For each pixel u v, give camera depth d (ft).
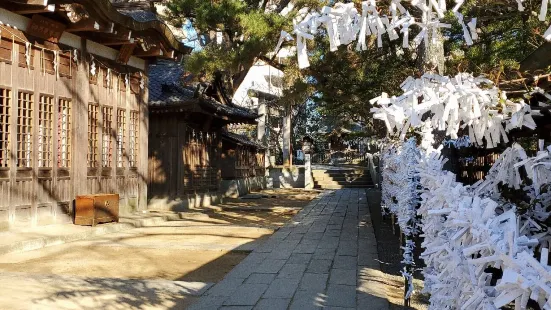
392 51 34.45
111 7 32.48
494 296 6.41
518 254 5.42
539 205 10.43
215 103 56.90
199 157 56.70
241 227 37.86
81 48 35.19
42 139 31.45
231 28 40.14
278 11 52.08
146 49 39.55
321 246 27.81
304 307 15.62
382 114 8.71
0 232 27.78
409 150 17.38
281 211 51.47
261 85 123.24
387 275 20.49
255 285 18.71
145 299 16.71
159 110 48.57
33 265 23.29
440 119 9.20
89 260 24.93
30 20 29.96
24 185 29.86
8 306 15.33
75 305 15.78
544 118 13.75
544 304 5.06
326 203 56.39
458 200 8.07
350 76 38.04
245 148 83.15
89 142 36.55
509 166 10.66
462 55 29.32
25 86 29.91
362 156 131.75
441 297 8.54
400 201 18.17
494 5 19.92
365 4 7.80
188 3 40.27
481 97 9.10
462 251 6.93
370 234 32.24
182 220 43.42
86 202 33.86
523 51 26.73
